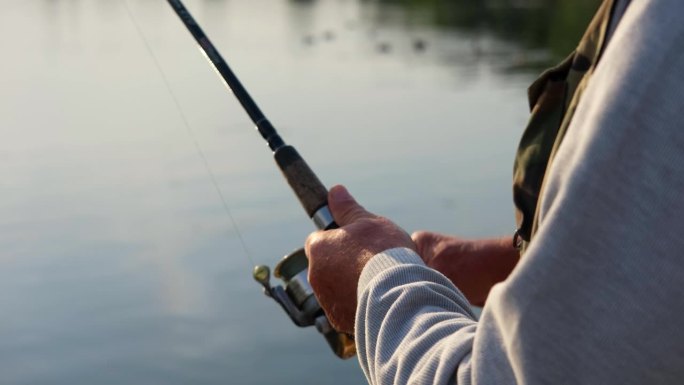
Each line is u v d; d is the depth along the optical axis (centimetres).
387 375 106
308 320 159
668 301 85
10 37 1608
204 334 514
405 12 1980
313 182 151
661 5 86
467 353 99
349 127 920
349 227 126
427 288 109
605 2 119
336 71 1243
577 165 88
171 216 676
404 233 125
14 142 882
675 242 84
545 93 127
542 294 90
